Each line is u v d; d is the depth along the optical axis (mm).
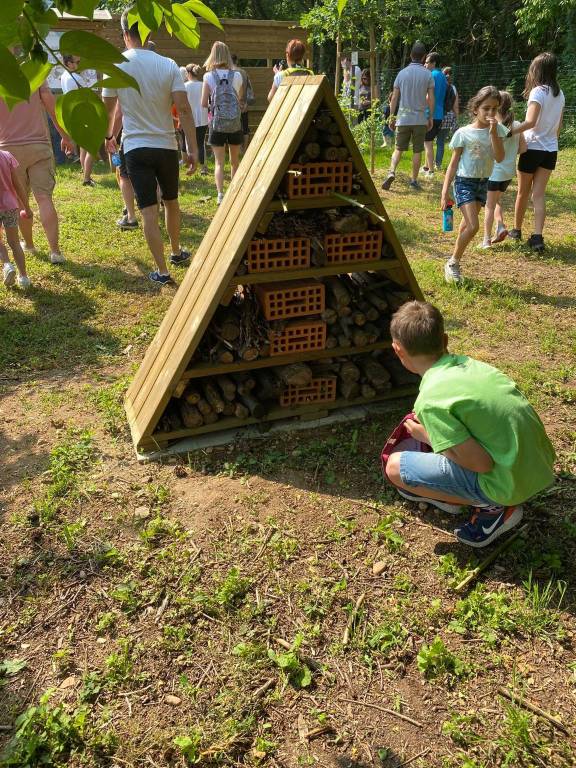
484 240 7609
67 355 5039
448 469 2893
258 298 3760
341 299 3750
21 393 4496
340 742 2207
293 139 3256
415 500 3354
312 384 3980
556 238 8086
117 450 3844
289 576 2908
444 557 2969
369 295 3961
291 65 8172
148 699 2365
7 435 4004
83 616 2725
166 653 2547
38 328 5398
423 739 2213
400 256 3775
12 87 1104
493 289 6254
